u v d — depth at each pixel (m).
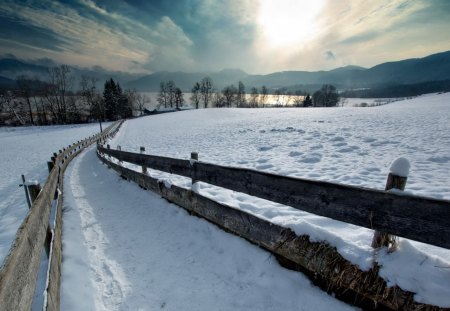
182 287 2.31
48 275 1.88
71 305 2.09
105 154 11.41
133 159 5.84
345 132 11.27
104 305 2.14
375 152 7.02
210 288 2.26
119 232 3.54
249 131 16.39
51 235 2.69
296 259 2.10
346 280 1.77
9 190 9.25
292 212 3.27
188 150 11.32
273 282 2.17
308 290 2.00
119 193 5.64
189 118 42.41
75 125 52.50
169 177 6.32
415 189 4.00
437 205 1.36
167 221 3.65
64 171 10.22
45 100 62.09
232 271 2.42
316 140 9.97
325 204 1.87
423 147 7.10
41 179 10.39
